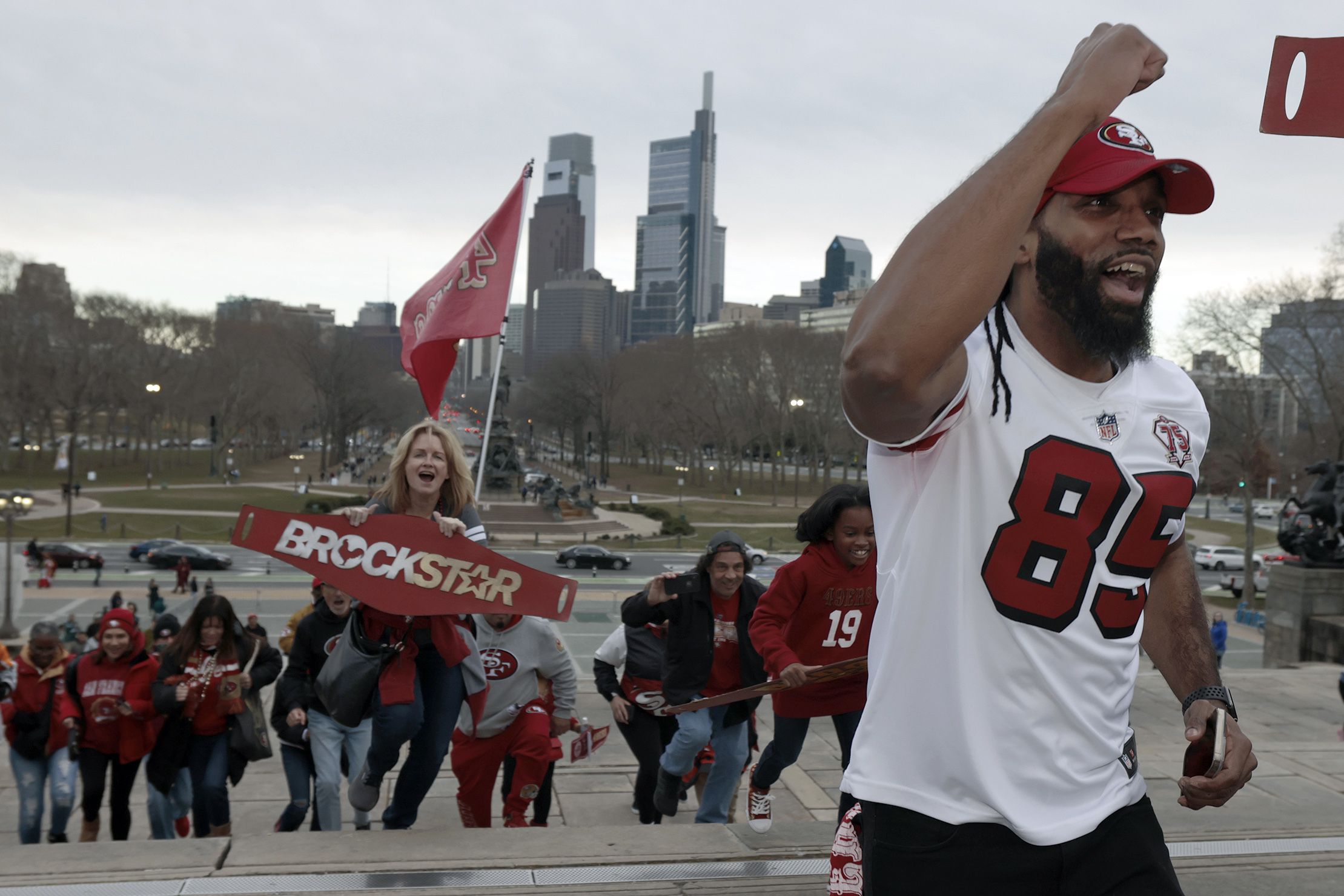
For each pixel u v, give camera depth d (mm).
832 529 4250
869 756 1806
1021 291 1692
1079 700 1688
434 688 4195
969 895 1696
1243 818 4160
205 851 3559
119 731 6230
